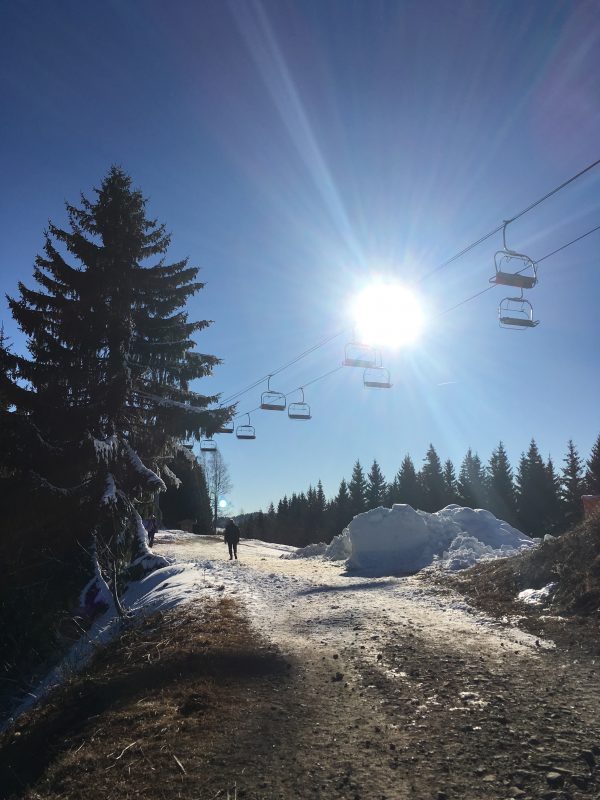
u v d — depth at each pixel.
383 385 16.42
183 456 28.81
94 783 5.00
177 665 8.21
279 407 22.06
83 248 24.53
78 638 16.69
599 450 59.19
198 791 4.69
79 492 19.98
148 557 21.25
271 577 18.20
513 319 10.54
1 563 18.95
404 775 4.77
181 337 27.97
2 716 12.45
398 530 20.56
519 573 13.20
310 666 8.09
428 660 8.05
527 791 4.36
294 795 4.54
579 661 7.61
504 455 67.94
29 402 20.84
